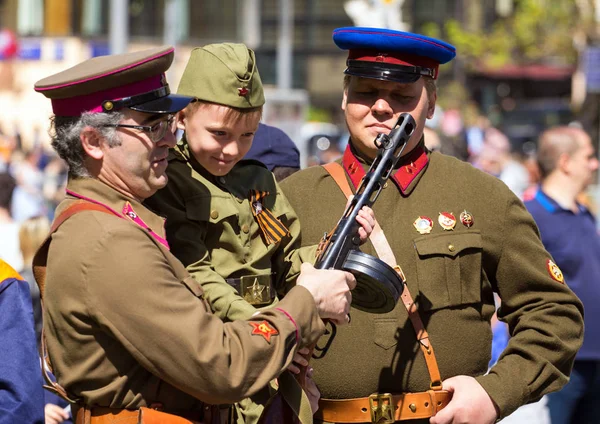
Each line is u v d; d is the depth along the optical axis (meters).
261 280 9.48
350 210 9.48
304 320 8.61
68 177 8.88
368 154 10.68
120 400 8.48
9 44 73.06
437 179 10.70
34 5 77.00
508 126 79.69
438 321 10.27
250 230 9.58
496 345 18.58
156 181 8.75
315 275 8.87
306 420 9.09
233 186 9.67
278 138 13.63
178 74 67.69
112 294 8.16
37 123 75.06
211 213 9.33
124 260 8.21
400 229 10.48
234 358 8.30
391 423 10.12
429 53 10.32
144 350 8.20
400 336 10.19
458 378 10.16
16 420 9.27
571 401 17.45
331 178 10.88
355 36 10.29
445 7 88.31
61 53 75.50
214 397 8.29
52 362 8.71
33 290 14.57
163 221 8.87
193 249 9.27
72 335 8.38
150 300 8.19
